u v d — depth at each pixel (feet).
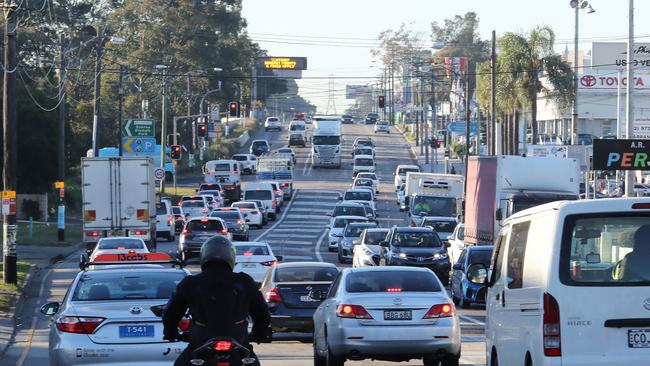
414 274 162.61
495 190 351.05
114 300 124.06
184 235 419.54
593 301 94.32
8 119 321.93
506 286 115.24
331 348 155.74
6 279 316.81
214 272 78.43
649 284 94.32
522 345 104.63
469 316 257.96
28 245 482.28
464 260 282.97
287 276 207.10
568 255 95.30
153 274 129.59
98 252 313.53
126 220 392.88
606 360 93.86
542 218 101.24
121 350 119.75
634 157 434.30
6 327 235.61
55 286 330.75
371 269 164.45
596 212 95.50
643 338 94.07
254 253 298.15
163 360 120.16
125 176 393.70
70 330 120.47
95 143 597.11
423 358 156.04
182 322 118.73
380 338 152.56
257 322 81.10
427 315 154.10
